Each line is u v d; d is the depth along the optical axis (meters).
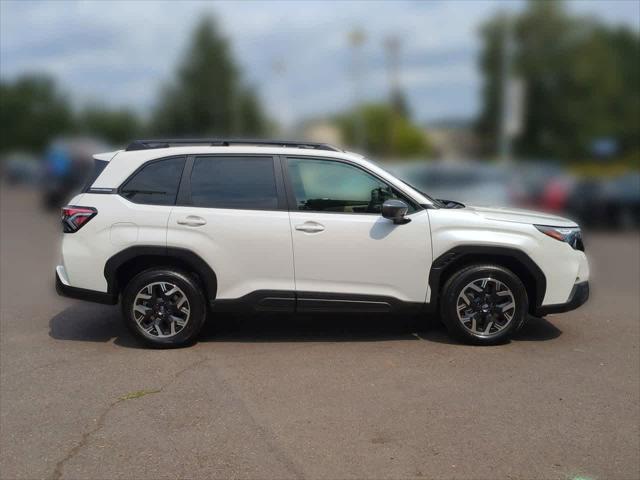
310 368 5.68
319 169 6.22
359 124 41.44
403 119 69.75
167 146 6.34
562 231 6.19
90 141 24.39
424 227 6.08
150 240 6.04
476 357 5.95
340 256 6.05
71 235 6.17
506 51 21.81
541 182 18.78
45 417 4.76
